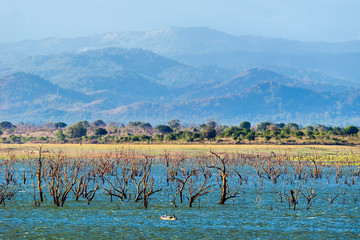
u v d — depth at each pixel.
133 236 166.00
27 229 173.00
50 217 189.62
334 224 183.00
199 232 171.00
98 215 193.38
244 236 166.62
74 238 163.38
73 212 198.38
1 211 198.62
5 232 169.25
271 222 185.38
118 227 176.62
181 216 193.62
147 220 186.62
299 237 166.12
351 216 196.12
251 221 186.75
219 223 183.12
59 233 168.62
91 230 172.38
